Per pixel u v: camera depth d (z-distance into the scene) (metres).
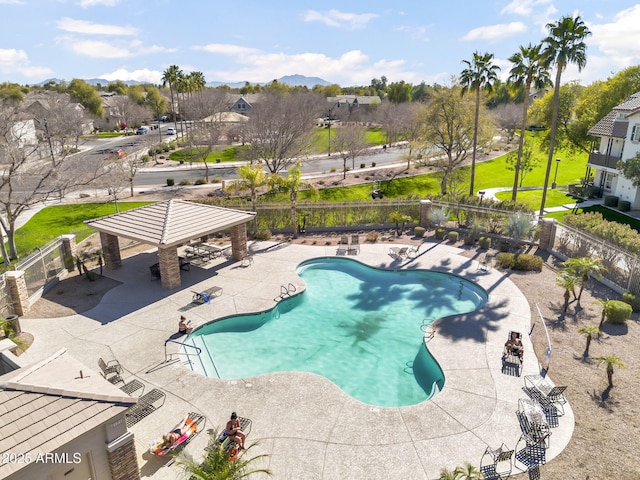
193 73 93.81
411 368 16.94
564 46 32.00
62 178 32.44
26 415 8.76
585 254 24.61
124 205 43.03
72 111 69.06
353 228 33.38
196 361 17.12
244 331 19.64
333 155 78.06
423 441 12.46
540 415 12.75
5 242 32.91
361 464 11.70
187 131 87.31
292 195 32.78
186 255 27.23
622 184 40.34
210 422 13.28
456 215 33.41
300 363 17.25
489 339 17.73
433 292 23.36
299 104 72.38
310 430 12.93
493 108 107.06
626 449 12.01
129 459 10.16
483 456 11.58
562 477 11.16
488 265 25.70
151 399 14.29
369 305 22.09
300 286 23.11
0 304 19.08
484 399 14.16
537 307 18.56
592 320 19.12
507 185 53.25
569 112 53.53
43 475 8.65
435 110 46.62
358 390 15.62
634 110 37.19
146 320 19.59
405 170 62.84
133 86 141.88
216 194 47.25
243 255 26.72
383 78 180.12
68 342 17.86
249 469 11.48
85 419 9.12
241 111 118.69
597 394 14.30
